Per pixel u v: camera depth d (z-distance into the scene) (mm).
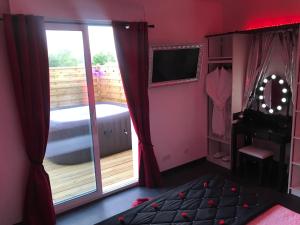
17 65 2314
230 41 3756
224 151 4207
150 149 3328
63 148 3246
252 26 3629
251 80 3566
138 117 3178
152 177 3363
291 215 1933
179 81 3543
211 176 2617
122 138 4832
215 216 1950
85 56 2822
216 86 3762
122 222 1982
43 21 2416
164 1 3291
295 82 2914
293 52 3123
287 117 3314
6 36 2246
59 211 2887
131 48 2986
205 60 3855
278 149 3568
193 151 4023
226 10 3900
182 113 3781
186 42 3584
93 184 3289
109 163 4262
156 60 3207
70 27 2660
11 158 2533
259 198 2172
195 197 2232
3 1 2289
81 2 2658
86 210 2945
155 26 3262
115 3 2883
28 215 2586
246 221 1848
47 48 2471
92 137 3049
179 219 1958
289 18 3217
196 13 3629
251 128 3363
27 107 2416
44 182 2580
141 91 3148
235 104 3635
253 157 3379
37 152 2527
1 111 2424
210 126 4113
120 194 3268
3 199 2547
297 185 3084
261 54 3471
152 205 2156
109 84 5445
